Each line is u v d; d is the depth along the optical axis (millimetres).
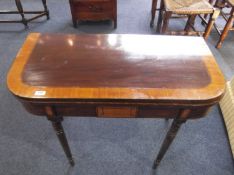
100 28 2352
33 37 973
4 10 2523
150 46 931
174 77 771
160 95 698
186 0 1842
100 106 736
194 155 1233
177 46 932
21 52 877
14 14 2539
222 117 1432
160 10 2068
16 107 1481
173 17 2152
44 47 913
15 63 820
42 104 719
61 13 2596
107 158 1214
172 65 828
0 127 1358
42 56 860
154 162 1143
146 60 852
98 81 748
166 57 870
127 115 792
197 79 766
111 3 2139
